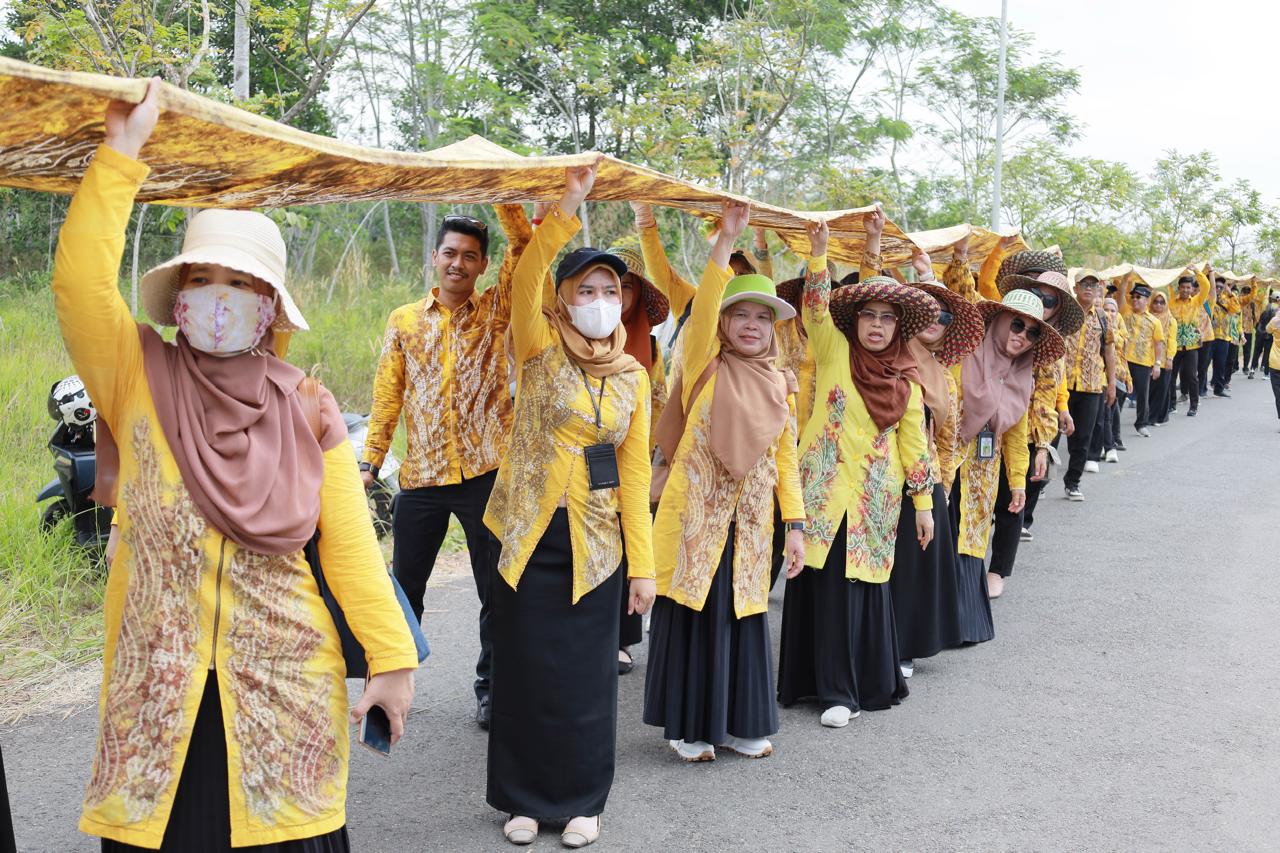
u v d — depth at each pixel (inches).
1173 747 183.5
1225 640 239.6
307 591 98.1
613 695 152.7
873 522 197.3
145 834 91.7
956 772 174.6
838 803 163.8
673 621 175.8
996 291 292.4
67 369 395.5
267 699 95.5
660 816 159.0
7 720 184.1
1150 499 397.4
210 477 92.4
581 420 145.8
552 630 147.3
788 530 182.9
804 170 744.3
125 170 83.6
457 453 182.7
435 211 904.3
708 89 680.4
